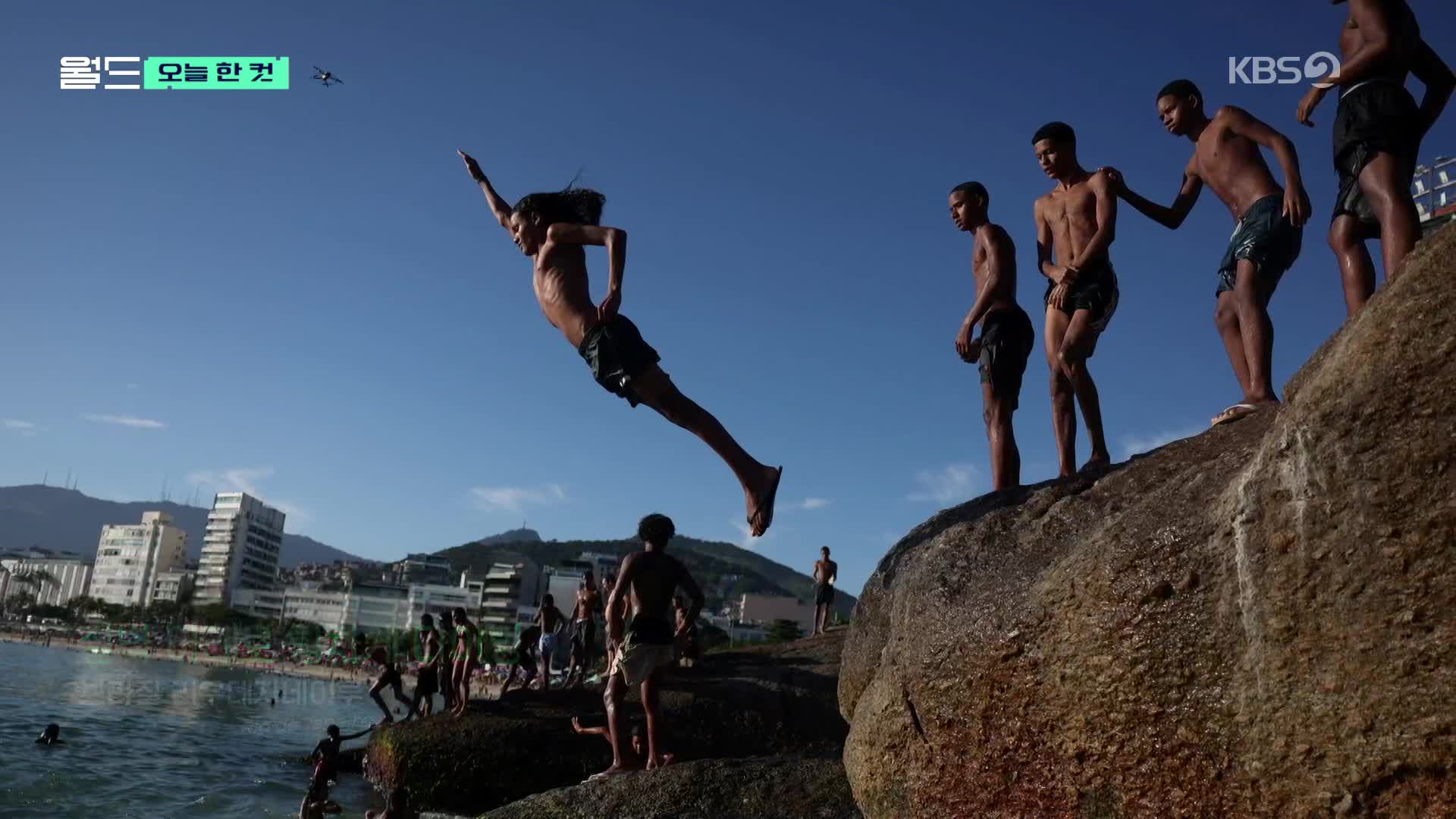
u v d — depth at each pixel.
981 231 6.43
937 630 3.97
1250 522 2.97
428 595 163.88
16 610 163.75
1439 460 2.58
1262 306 4.78
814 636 17.19
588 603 16.52
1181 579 3.13
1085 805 3.34
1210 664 3.02
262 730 25.62
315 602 164.25
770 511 5.03
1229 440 3.73
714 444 5.09
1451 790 2.49
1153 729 3.13
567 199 5.54
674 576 7.87
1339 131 4.32
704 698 12.99
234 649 116.31
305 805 11.80
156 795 13.06
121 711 27.66
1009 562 3.95
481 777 12.08
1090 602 3.36
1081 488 4.24
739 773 6.36
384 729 13.83
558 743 12.30
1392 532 2.64
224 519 196.25
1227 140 5.31
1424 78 4.57
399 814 11.21
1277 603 2.86
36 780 13.32
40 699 28.86
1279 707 2.83
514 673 18.36
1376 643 2.64
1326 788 2.72
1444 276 2.68
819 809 5.86
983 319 6.32
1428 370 2.65
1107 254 5.84
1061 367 5.86
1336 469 2.77
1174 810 3.07
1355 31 4.43
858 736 4.47
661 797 6.21
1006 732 3.62
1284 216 4.86
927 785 3.96
